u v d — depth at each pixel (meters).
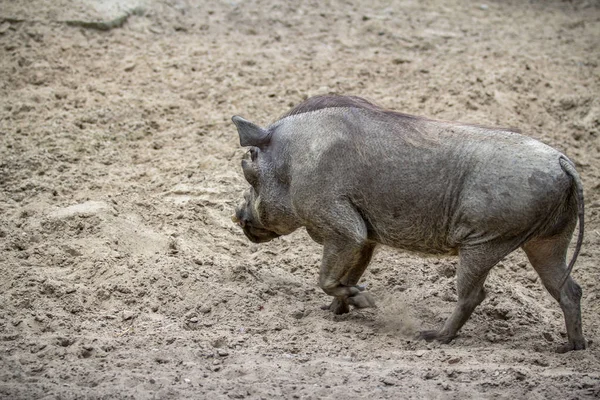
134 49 45.47
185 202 33.75
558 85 44.44
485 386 21.80
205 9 50.41
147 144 38.16
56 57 43.84
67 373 21.88
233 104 41.06
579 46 50.19
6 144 36.91
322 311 27.47
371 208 25.02
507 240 23.69
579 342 25.00
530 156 23.36
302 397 20.91
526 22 54.03
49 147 37.00
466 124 24.95
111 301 27.17
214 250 31.16
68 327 25.27
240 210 27.80
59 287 27.28
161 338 24.50
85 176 35.28
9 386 20.83
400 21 51.66
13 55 43.69
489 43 49.62
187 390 21.09
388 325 26.75
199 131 38.97
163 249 30.41
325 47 47.50
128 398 20.47
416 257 31.45
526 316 27.69
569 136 40.31
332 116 25.52
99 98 40.84
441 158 24.19
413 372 22.56
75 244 30.03
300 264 30.75
